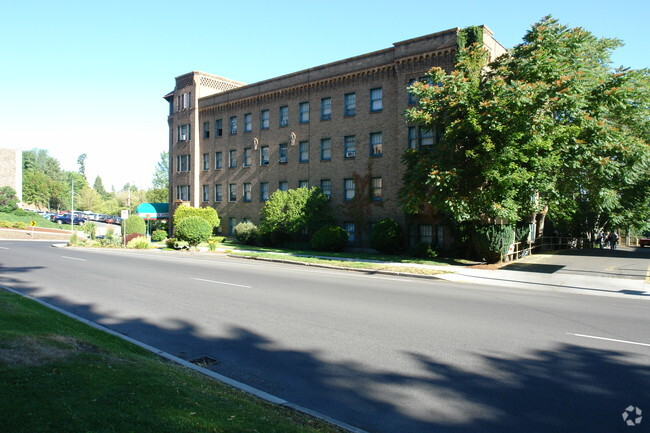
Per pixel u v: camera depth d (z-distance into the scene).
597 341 8.09
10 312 8.49
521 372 6.51
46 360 5.81
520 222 25.41
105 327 9.09
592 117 20.44
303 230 34.59
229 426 4.27
